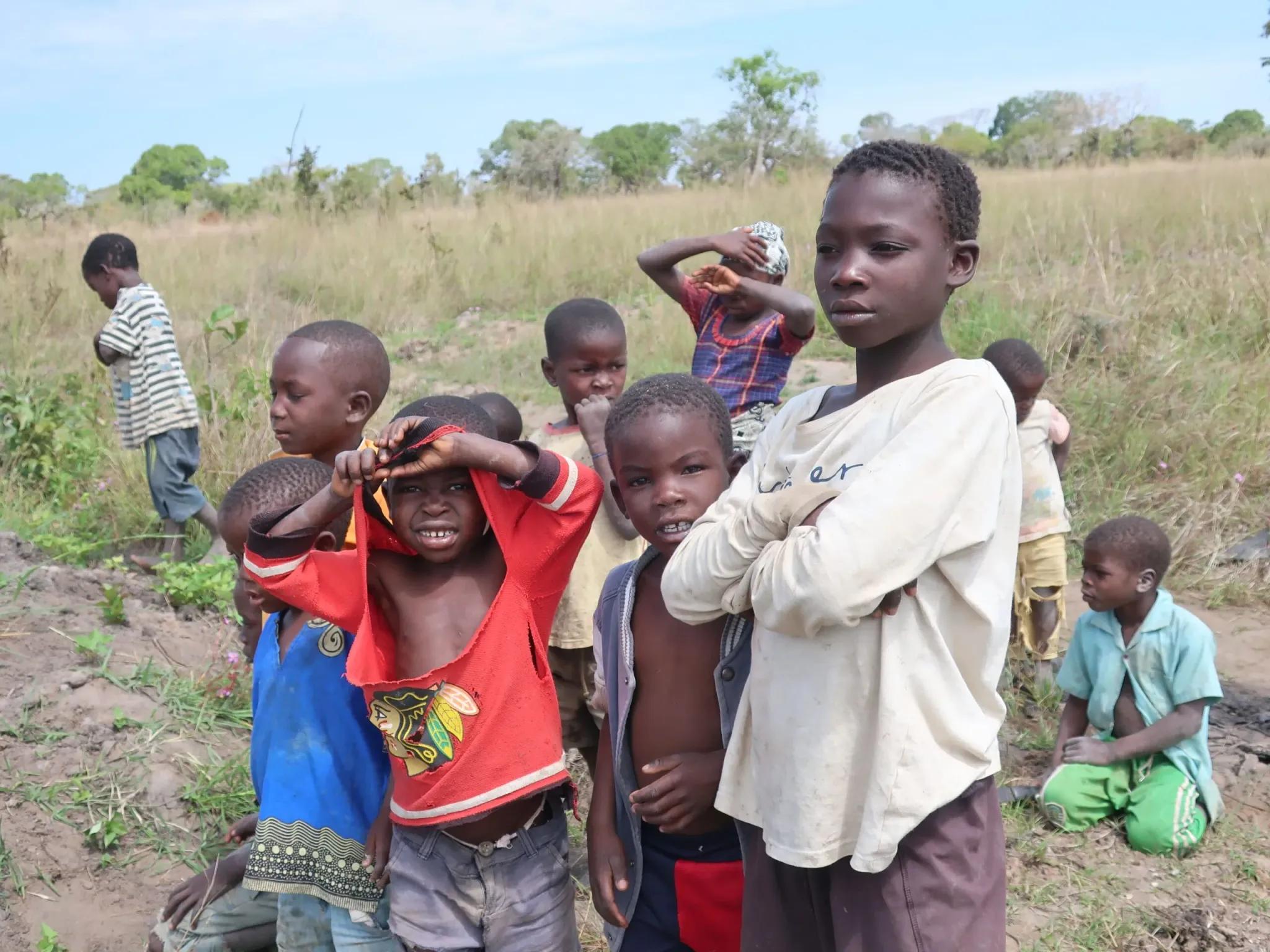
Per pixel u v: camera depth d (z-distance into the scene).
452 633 2.34
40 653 4.09
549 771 2.38
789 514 1.85
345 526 2.65
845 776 1.90
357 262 13.65
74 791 3.49
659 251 4.40
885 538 1.75
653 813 2.23
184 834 3.46
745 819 2.06
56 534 6.12
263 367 8.23
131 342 6.04
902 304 1.88
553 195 21.78
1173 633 3.70
